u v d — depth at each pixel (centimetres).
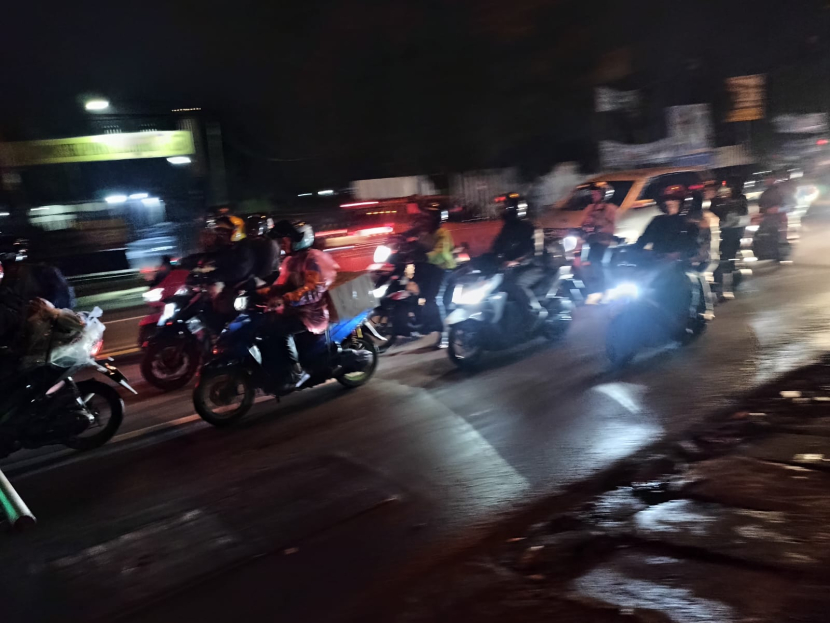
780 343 814
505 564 410
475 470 541
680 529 423
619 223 1232
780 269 1310
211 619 379
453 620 361
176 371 846
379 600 385
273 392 702
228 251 854
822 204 2059
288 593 397
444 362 869
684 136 2339
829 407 599
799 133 2789
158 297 875
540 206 1931
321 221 1955
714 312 1005
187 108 2797
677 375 735
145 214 2159
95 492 554
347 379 780
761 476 480
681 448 554
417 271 930
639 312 784
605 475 519
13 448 603
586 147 2870
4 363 589
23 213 1995
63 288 799
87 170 2627
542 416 648
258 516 490
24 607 405
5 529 500
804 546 388
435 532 453
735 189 1240
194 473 575
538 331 902
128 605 397
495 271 840
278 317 693
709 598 351
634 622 340
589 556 408
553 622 349
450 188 2719
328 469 561
